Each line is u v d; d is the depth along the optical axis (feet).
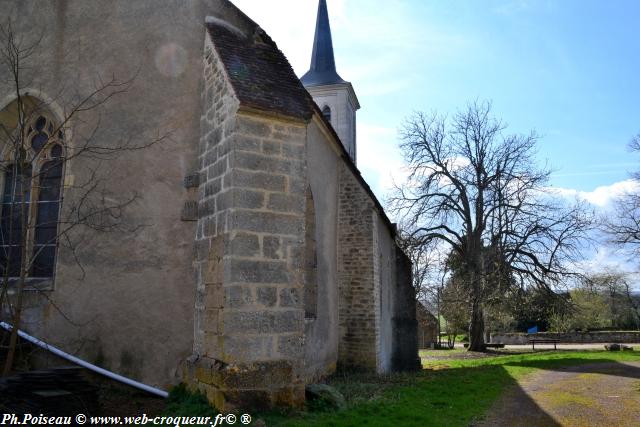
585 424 21.67
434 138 84.53
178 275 23.27
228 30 25.35
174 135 24.73
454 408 24.58
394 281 55.47
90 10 27.20
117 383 22.97
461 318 112.78
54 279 24.77
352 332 40.86
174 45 25.73
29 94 26.99
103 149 25.34
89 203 24.89
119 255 24.17
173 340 22.76
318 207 36.47
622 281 131.34
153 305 23.34
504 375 40.63
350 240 42.01
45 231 26.30
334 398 21.52
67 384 17.69
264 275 20.08
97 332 23.70
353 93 97.09
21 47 27.53
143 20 26.40
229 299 19.34
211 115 23.25
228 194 20.44
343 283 41.65
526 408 25.48
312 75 98.37
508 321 123.95
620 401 27.53
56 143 26.89
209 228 21.89
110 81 25.95
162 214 24.04
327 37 100.83
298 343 20.31
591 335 116.78
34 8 28.02
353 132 100.89
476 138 84.48
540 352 78.38
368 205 42.09
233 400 18.56
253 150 20.83
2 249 26.71
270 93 21.93
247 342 19.29
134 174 24.79
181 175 24.20
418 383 33.73
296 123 21.93
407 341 53.36
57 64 27.02
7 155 27.53
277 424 17.58
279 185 21.11
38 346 23.26
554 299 76.59
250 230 20.15
